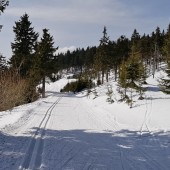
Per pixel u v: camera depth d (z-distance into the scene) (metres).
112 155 10.73
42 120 19.41
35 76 43.81
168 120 19.72
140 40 69.69
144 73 34.84
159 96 33.31
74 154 10.52
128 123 19.97
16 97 22.09
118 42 72.62
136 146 12.53
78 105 35.03
